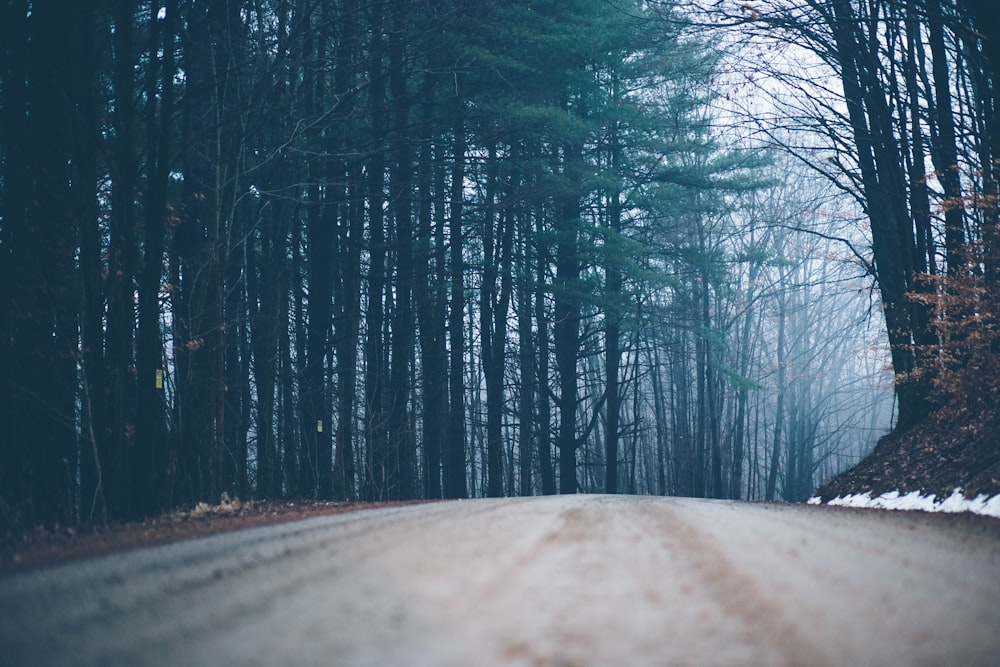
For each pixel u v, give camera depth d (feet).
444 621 16.67
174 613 17.66
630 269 118.32
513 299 150.71
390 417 103.86
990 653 15.53
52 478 54.70
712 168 127.34
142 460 53.47
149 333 55.01
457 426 113.60
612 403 136.36
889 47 81.82
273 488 82.99
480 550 26.22
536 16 100.53
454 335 115.24
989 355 57.72
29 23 57.52
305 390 93.50
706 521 37.24
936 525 38.81
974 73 82.07
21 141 56.34
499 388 123.95
